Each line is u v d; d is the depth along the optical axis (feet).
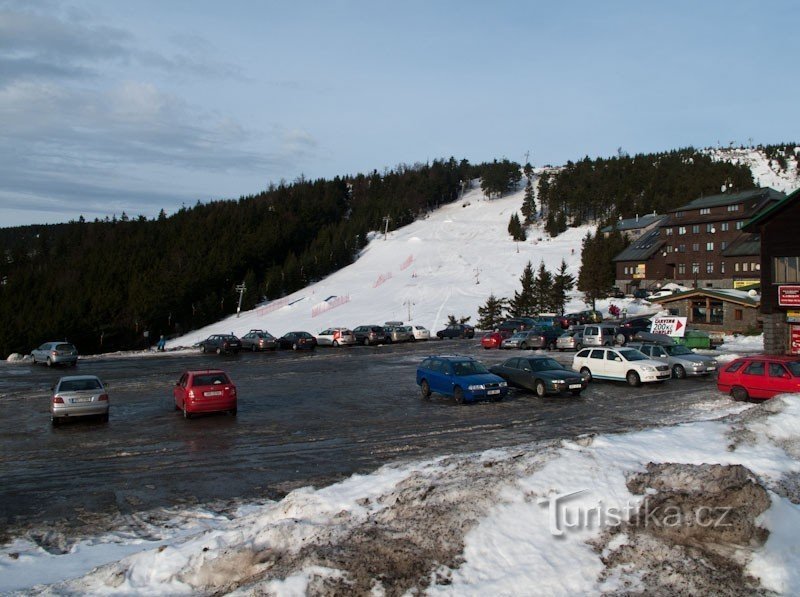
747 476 23.76
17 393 80.12
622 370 79.20
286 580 18.13
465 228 464.24
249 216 440.86
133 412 63.72
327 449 45.75
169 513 31.50
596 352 83.82
